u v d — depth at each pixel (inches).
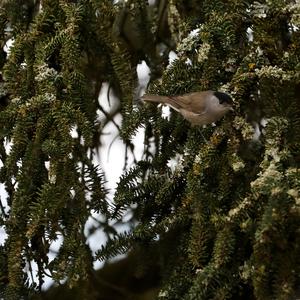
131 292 302.4
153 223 227.3
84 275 220.2
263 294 191.2
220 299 200.1
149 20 265.0
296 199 185.9
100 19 238.7
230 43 224.1
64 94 228.4
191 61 233.1
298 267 193.0
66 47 229.1
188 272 214.4
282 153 202.4
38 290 231.9
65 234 225.5
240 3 227.3
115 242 229.8
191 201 211.6
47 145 216.7
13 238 223.6
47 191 217.5
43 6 236.5
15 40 234.7
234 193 211.3
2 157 239.0
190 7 250.5
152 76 273.7
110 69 260.8
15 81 232.5
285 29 228.2
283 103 213.8
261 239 185.5
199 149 219.0
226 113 215.5
